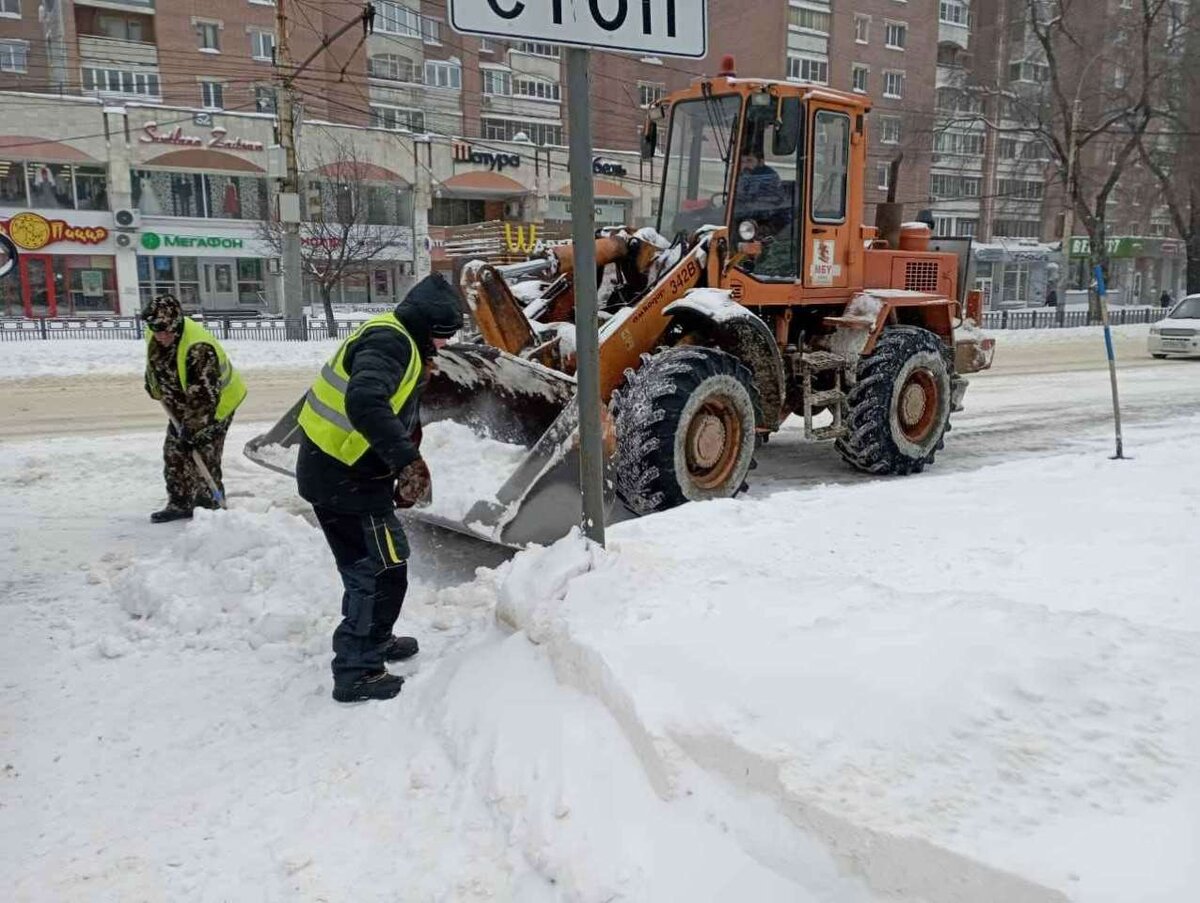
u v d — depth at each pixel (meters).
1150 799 1.96
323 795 2.68
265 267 35.62
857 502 5.13
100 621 4.06
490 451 5.07
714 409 5.76
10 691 3.39
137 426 9.02
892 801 2.00
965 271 8.88
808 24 43.25
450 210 40.03
